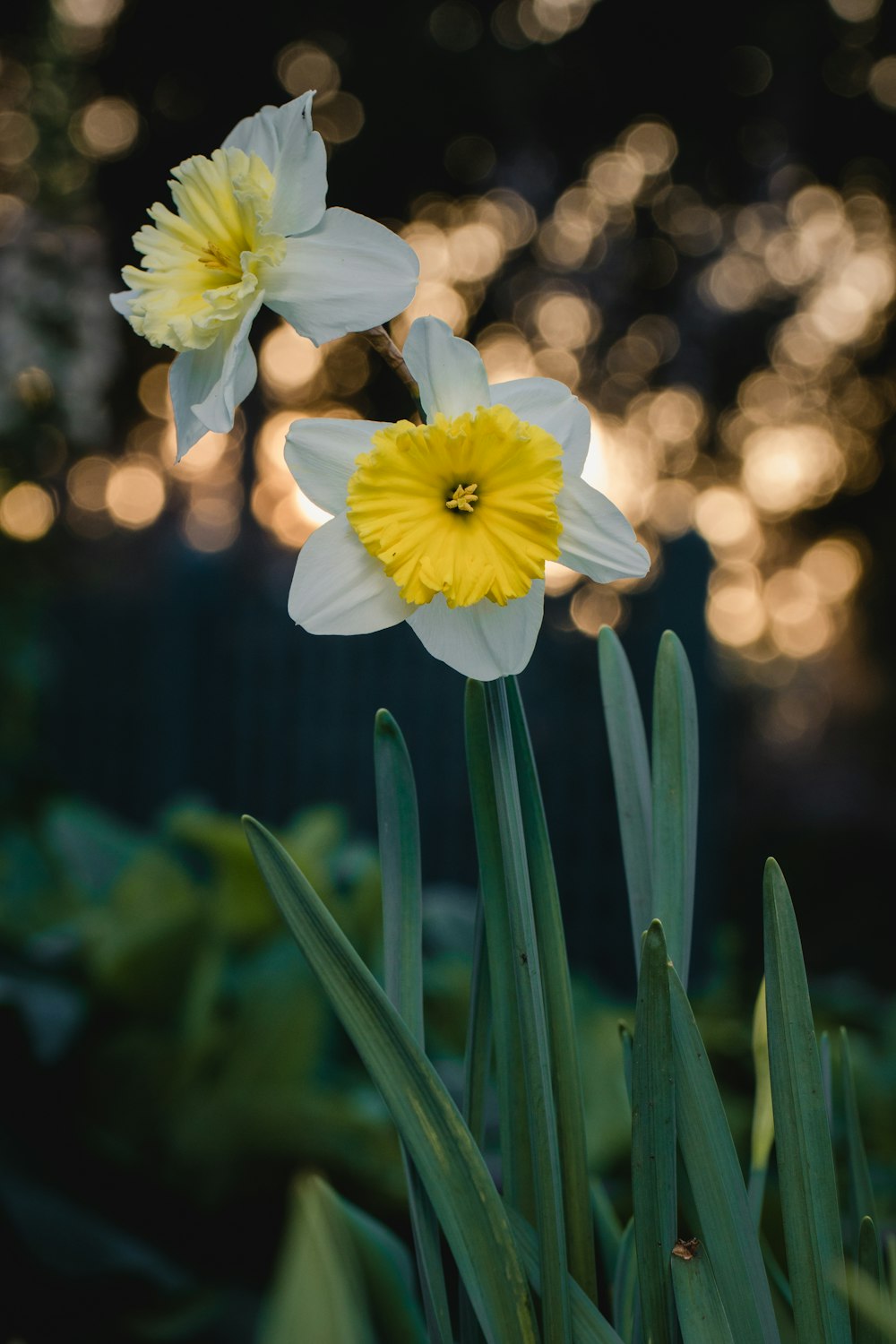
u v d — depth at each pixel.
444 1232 0.56
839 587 13.50
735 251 12.66
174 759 5.26
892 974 5.58
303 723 5.17
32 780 4.58
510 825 0.59
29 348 4.31
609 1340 0.58
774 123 12.42
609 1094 1.98
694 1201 0.59
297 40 11.80
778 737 13.01
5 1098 1.93
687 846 0.70
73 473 13.02
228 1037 1.99
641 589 4.25
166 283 0.64
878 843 7.95
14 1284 1.68
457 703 4.92
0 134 4.51
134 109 11.92
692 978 4.04
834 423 12.30
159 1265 1.72
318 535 0.62
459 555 0.58
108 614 5.52
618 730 0.77
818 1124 0.57
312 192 0.62
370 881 2.25
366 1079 2.29
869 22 11.73
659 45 12.16
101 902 2.54
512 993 0.64
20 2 7.23
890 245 12.07
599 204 13.03
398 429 0.60
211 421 0.60
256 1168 1.92
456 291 13.41
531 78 12.23
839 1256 0.57
